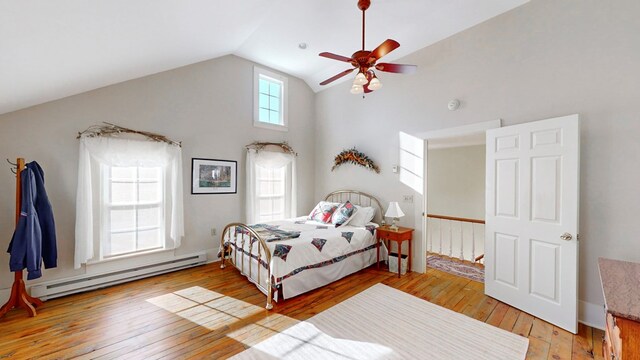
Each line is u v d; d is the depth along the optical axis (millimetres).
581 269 2414
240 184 4516
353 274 3680
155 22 2318
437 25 3404
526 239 2596
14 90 2307
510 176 2740
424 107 3725
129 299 2859
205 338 2170
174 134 3793
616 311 1082
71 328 2299
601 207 2326
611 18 2285
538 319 2475
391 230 3717
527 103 2770
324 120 5430
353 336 2211
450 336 2211
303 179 5422
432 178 6734
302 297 2943
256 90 4699
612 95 2279
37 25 1638
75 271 3057
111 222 3270
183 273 3662
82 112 3105
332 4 3072
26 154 2805
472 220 4152
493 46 3035
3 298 2695
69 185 3039
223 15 2805
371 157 4484
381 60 4156
